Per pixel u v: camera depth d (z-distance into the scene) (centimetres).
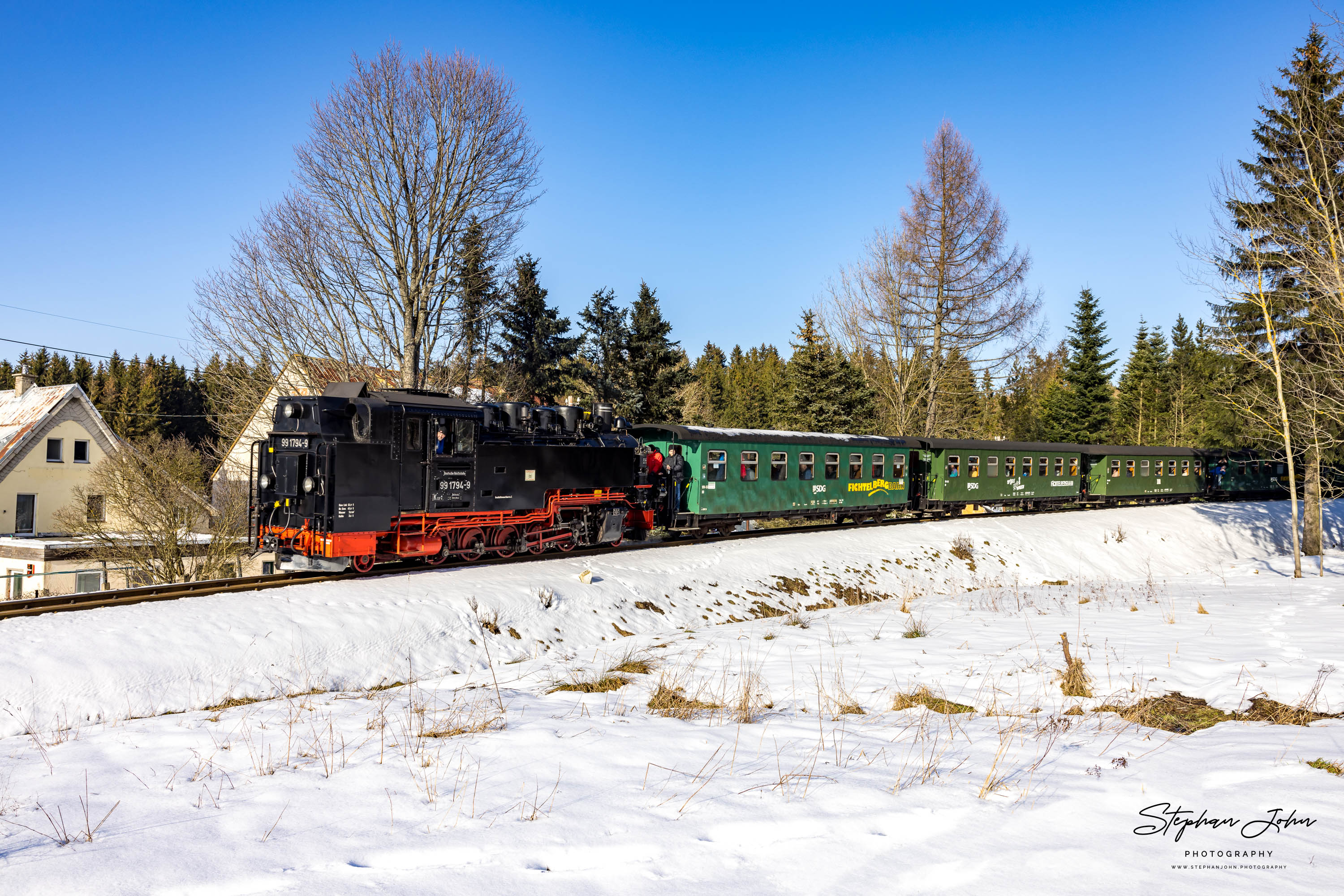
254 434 2894
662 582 1569
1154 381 6525
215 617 1061
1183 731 655
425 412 1374
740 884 366
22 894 369
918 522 2561
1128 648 976
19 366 7975
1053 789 500
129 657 940
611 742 630
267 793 518
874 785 512
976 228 3497
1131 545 2730
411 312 2459
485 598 1275
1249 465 3975
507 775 541
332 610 1136
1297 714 664
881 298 3650
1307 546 2747
